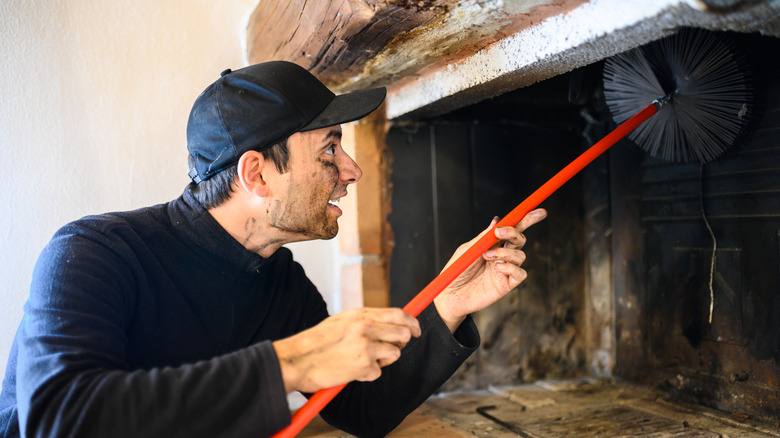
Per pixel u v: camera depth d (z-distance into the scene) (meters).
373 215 1.42
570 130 1.54
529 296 1.52
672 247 1.27
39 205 1.31
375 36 0.92
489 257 0.91
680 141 1.11
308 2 0.97
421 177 1.45
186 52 1.43
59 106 1.32
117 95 1.37
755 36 0.97
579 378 1.53
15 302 1.30
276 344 0.72
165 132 1.42
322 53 1.07
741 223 1.10
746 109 0.99
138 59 1.39
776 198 1.03
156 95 1.41
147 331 0.88
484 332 1.49
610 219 1.47
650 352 1.35
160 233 0.93
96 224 0.87
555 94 1.49
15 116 1.29
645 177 1.33
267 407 0.68
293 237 0.95
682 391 1.26
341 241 1.50
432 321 0.98
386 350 0.72
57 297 0.76
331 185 0.92
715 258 1.16
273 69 0.90
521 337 1.52
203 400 0.67
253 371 0.69
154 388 0.67
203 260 0.95
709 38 0.96
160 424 0.66
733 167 1.11
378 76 1.20
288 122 0.86
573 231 1.55
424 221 1.46
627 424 1.14
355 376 0.71
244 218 0.93
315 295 1.17
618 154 1.41
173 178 1.43
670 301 1.28
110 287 0.80
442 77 1.15
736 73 0.97
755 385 1.09
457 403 1.37
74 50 1.33
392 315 0.75
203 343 0.94
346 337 0.71
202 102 0.91
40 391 0.67
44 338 0.72
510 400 1.37
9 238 1.29
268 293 1.06
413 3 0.77
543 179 1.52
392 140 1.43
